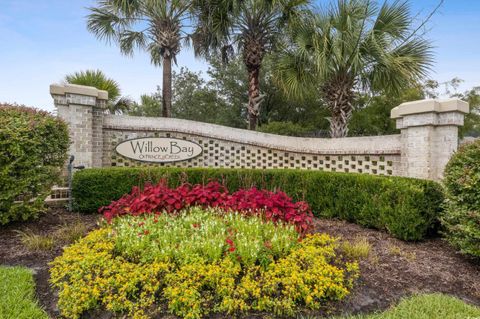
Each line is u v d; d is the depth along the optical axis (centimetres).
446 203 367
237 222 327
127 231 309
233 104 1683
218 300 230
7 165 391
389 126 1265
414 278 286
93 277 247
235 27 870
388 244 375
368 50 687
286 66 762
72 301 221
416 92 1206
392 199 404
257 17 819
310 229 352
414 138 556
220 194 407
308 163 746
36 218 446
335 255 302
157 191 388
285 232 310
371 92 792
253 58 854
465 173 321
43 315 216
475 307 235
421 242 390
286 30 805
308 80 766
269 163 769
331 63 702
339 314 229
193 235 294
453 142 520
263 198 362
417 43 689
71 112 634
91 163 655
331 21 714
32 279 264
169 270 251
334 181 491
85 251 284
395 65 666
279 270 249
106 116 704
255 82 880
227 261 250
